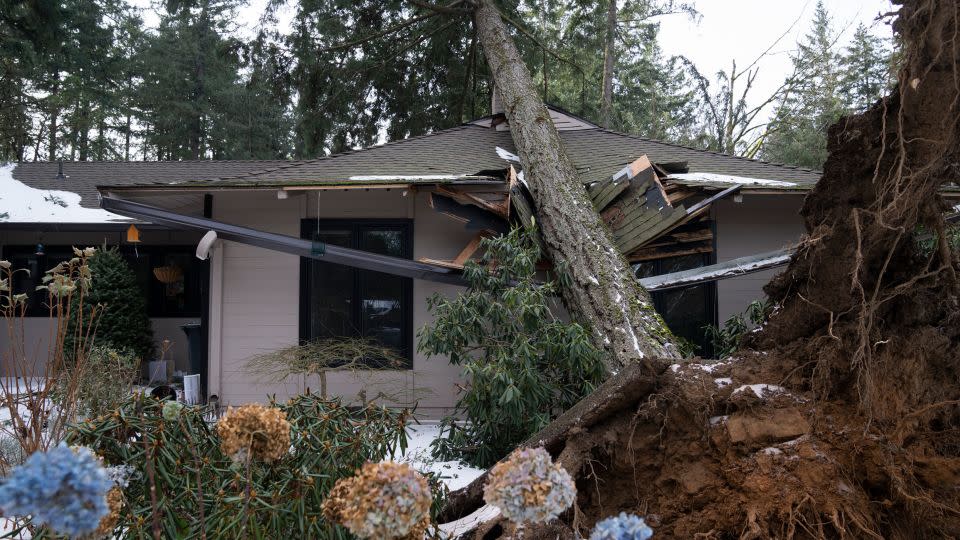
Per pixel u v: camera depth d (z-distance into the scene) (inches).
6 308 152.9
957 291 108.0
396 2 475.8
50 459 46.0
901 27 100.2
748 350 124.9
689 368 111.9
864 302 103.2
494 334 226.2
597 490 109.2
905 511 96.1
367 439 105.4
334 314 302.0
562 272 237.0
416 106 547.2
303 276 301.3
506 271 233.3
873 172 108.7
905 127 102.9
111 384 181.6
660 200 269.0
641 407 109.2
